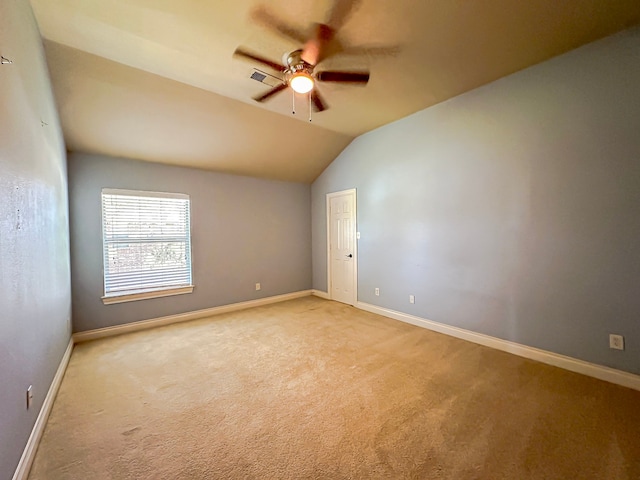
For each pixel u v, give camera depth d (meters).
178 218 4.10
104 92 2.77
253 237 4.87
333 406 1.99
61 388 2.25
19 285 1.47
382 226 4.19
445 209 3.38
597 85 2.29
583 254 2.40
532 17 1.99
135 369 2.58
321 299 5.31
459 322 3.29
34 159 1.80
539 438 1.66
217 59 2.45
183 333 3.53
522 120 2.71
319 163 5.02
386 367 2.57
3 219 1.28
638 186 2.15
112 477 1.42
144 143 3.50
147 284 3.82
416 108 3.51
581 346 2.43
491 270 2.98
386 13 1.93
